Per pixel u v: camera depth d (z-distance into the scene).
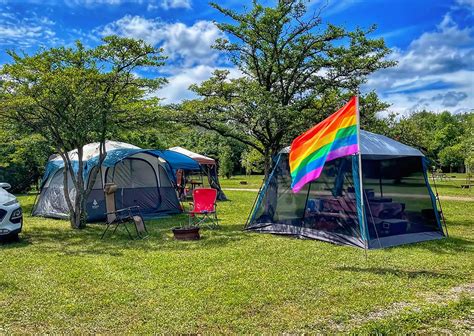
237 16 10.78
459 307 4.39
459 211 12.87
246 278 5.46
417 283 5.25
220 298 4.68
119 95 10.04
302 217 8.58
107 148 11.95
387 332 3.75
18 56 8.88
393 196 8.06
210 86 11.68
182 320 4.07
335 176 8.04
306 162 6.68
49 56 9.16
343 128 6.43
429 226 8.52
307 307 4.42
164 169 13.02
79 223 9.99
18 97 8.99
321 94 11.34
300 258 6.58
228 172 41.06
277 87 11.41
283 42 10.85
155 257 6.73
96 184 11.34
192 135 12.85
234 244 7.79
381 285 5.16
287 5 10.58
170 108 11.21
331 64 10.81
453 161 48.03
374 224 7.61
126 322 4.04
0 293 4.90
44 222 10.96
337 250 7.17
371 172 7.82
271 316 4.17
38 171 22.48
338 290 4.96
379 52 10.73
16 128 10.01
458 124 53.53
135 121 10.64
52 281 5.39
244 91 10.88
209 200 10.31
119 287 5.11
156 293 4.88
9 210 8.08
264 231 9.13
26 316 4.20
